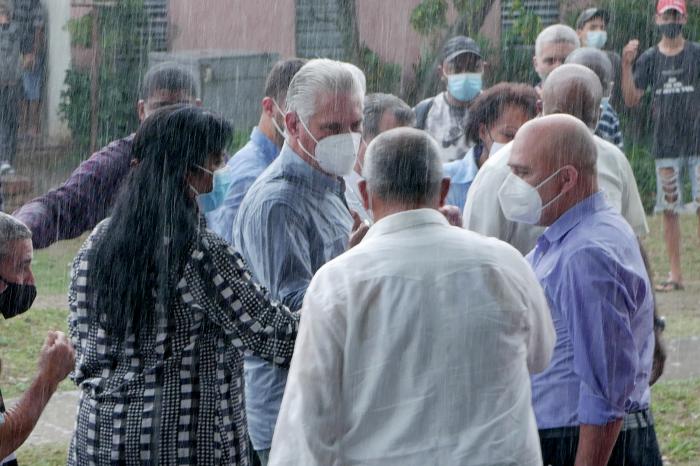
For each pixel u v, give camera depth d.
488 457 7.03
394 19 31.94
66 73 29.00
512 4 30.67
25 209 11.45
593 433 8.62
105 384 7.89
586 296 8.57
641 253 9.06
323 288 7.25
